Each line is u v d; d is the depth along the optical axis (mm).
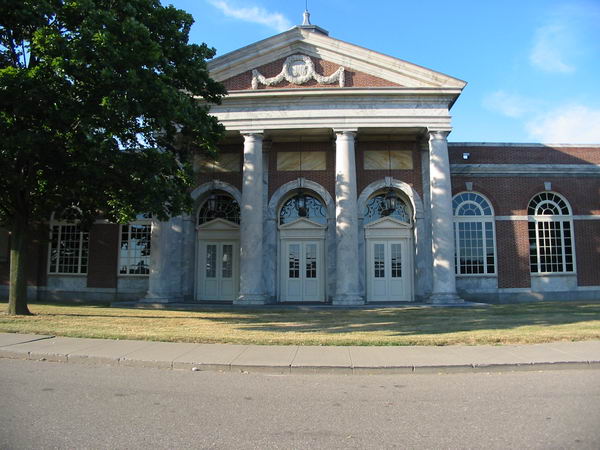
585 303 21312
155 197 14242
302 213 22703
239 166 23406
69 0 13305
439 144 20938
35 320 14297
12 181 14391
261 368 8727
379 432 5426
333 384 7809
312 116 21266
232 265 23344
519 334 11719
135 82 12656
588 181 24688
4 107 13305
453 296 20062
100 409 6234
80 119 12984
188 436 5266
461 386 7629
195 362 8984
